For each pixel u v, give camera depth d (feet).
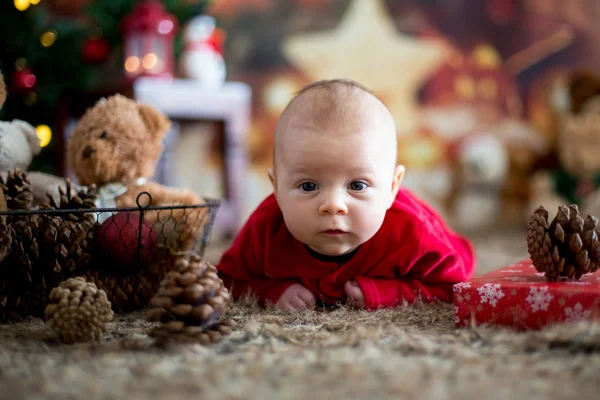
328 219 3.51
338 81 3.84
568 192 9.60
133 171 4.46
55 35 7.39
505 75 10.86
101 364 2.58
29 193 3.74
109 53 7.72
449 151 10.61
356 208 3.55
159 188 4.45
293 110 3.69
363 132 3.54
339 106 3.57
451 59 10.59
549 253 3.21
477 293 3.19
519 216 10.81
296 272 3.95
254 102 9.66
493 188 10.53
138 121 4.50
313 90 3.73
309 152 3.49
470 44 10.69
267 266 4.00
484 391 2.21
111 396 2.19
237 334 3.14
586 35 10.93
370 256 3.87
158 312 2.91
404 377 2.36
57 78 7.38
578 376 2.37
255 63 9.68
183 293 2.92
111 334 3.25
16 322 3.56
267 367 2.50
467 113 10.69
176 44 8.01
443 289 4.00
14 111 7.22
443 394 2.18
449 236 4.56
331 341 2.92
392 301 3.83
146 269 3.98
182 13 7.93
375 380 2.33
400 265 3.88
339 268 3.89
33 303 3.63
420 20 10.44
